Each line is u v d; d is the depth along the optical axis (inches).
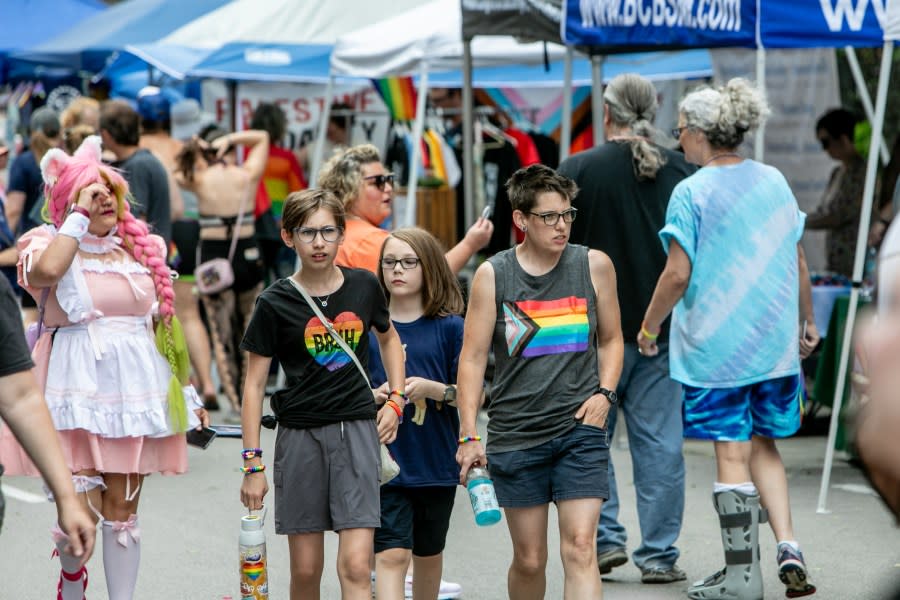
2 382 337.4
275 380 1221.1
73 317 490.0
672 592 579.5
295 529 458.6
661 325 592.1
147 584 616.1
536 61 1051.9
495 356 479.2
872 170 713.6
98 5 1708.9
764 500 562.3
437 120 1291.8
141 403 495.8
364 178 578.6
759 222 539.8
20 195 956.0
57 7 1644.9
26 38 1579.7
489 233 606.2
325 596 592.1
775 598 572.7
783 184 549.6
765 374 538.9
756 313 538.3
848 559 634.2
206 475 878.4
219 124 1362.0
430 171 1212.5
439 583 515.8
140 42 1341.0
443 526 507.2
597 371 478.0
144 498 808.3
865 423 147.1
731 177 543.2
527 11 765.3
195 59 1266.0
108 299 494.6
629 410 601.9
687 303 547.5
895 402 142.1
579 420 464.1
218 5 1416.1
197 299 1086.4
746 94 546.0
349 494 454.6
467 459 465.1
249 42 1274.6
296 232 459.8
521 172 470.9
